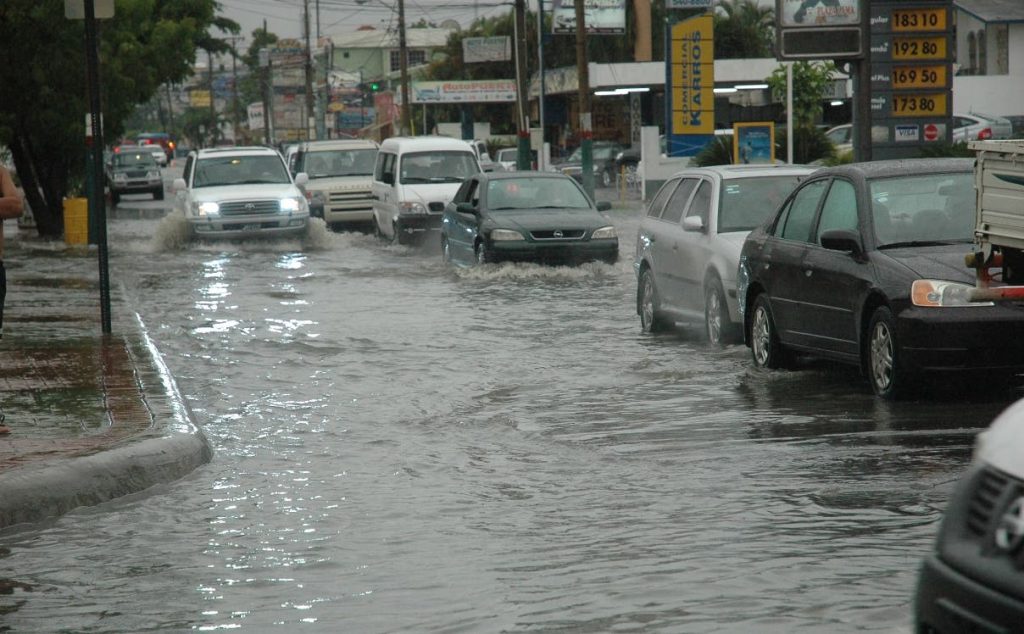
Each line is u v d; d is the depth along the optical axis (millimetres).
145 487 11859
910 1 34062
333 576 8891
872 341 14977
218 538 10023
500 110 121125
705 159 52156
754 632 7371
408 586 8578
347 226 51750
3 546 9992
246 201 42500
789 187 20844
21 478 10891
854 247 15391
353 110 144500
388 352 20188
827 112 91562
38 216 52500
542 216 32531
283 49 174125
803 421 13883
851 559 8773
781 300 17094
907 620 7473
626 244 42156
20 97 49344
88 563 9430
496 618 7832
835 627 7406
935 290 14141
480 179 34406
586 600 8117
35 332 21406
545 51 108312
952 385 15734
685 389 16359
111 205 82938
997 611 4887
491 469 12234
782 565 8688
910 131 34438
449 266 34938
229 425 14891
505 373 17984
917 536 9281
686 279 20922
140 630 7867
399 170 42906
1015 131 77938
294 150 57688
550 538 9688
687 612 7789
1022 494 5027
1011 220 13086
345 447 13531
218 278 33125
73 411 14289
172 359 19906
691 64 56469
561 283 30484
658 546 9312
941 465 11477
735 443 12891
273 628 7793
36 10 47469
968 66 91625
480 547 9508
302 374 18344
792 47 30312
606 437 13516
